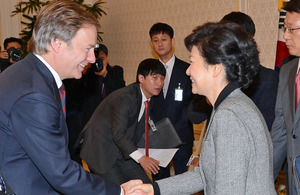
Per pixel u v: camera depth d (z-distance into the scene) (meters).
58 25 1.53
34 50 1.58
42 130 1.43
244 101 1.41
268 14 4.34
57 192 1.61
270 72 2.41
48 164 1.45
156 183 1.76
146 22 5.88
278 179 3.61
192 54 1.49
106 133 2.75
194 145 4.77
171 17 5.47
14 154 1.47
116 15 6.41
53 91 1.53
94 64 3.72
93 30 1.60
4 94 1.44
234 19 2.46
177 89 3.30
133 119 2.79
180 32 5.37
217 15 4.86
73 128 3.92
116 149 2.76
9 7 6.82
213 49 1.42
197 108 2.80
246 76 1.45
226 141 1.31
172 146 2.92
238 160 1.29
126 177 2.79
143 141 2.93
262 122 1.42
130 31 6.18
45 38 1.54
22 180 1.48
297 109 2.10
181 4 5.31
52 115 1.46
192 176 1.78
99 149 2.73
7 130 1.44
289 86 2.21
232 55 1.41
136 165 2.84
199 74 1.47
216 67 1.44
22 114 1.42
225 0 4.75
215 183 1.31
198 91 1.52
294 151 2.11
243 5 4.56
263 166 1.36
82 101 3.89
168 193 1.75
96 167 2.73
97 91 3.86
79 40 1.56
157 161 2.72
